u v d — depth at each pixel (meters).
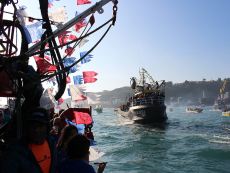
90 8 3.70
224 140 18.08
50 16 4.24
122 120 39.47
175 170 10.47
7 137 3.86
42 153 2.41
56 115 5.14
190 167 10.87
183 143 17.17
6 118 6.68
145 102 30.47
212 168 10.70
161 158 12.78
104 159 12.62
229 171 10.17
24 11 2.95
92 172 2.31
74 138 2.46
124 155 13.57
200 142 17.34
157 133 23.12
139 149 15.28
